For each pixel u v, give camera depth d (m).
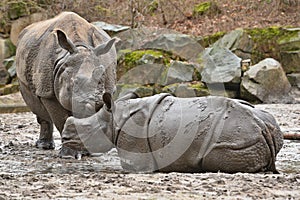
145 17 51.66
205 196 12.20
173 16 51.53
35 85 19.30
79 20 19.50
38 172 16.25
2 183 13.73
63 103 17.78
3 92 45.59
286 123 29.48
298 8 50.47
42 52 19.14
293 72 42.94
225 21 50.09
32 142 23.28
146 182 13.72
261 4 51.41
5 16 51.06
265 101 40.44
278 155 19.59
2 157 19.05
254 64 43.41
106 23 48.59
